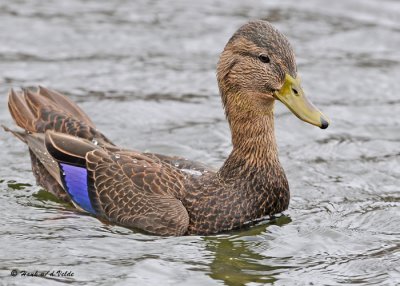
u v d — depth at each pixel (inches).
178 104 792.3
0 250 542.9
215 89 826.2
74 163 596.4
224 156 701.3
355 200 632.4
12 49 885.8
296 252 550.0
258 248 552.7
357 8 1009.5
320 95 818.2
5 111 765.9
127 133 738.8
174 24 959.0
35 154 621.9
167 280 510.9
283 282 511.8
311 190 647.8
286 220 592.4
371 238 570.6
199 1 1025.5
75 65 860.6
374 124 765.3
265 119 573.0
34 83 815.7
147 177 575.5
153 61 878.4
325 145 728.3
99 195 581.6
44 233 566.3
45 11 975.6
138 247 548.4
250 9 1003.3
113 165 584.7
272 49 558.9
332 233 574.2
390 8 1009.5
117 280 507.2
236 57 569.9
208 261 534.0
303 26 963.3
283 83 559.2
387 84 841.5
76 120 633.0
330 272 524.1
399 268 526.9
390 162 696.4
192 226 564.4
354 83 843.4
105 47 901.8
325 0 1024.2
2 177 655.8
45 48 892.0
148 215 564.1
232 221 566.9
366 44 926.4
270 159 576.4
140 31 939.3
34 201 617.0
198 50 903.1
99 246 549.3
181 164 601.9
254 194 572.1
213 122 762.2
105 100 792.3
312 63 882.1
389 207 617.6
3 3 990.4
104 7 997.2
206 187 572.1
